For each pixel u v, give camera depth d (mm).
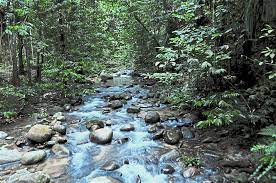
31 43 8328
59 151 4523
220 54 5102
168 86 7746
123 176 3830
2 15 8148
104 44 11922
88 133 5344
